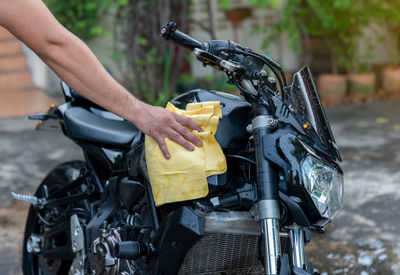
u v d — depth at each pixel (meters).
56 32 1.81
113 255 2.04
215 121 1.88
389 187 4.13
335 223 3.55
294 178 1.71
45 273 2.84
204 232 1.83
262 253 1.79
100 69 1.90
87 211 2.48
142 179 2.11
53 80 8.98
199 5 8.66
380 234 3.33
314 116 1.83
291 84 1.86
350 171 4.60
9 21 1.75
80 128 2.41
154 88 7.09
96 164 2.51
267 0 7.48
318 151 1.83
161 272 1.92
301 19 8.55
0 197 4.40
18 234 3.69
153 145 1.93
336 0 7.85
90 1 7.81
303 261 1.81
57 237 2.64
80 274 2.32
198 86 8.37
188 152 1.86
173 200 1.86
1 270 3.14
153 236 2.00
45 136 6.39
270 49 9.04
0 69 9.99
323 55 9.15
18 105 8.34
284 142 1.74
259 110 1.84
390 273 2.86
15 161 5.37
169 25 1.82
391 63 9.51
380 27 9.39
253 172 1.88
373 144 5.47
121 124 2.47
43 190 2.73
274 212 1.72
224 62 1.79
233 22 8.57
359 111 7.27
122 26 7.37
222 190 1.90
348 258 3.06
